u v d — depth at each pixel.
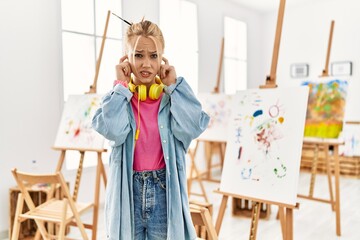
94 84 3.23
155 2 4.32
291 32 6.19
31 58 3.23
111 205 1.41
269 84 2.27
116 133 1.35
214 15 5.33
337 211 3.07
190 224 1.47
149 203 1.41
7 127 3.09
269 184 2.02
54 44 3.40
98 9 3.86
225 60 5.68
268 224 3.34
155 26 1.45
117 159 1.42
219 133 4.12
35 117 3.28
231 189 2.16
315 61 5.95
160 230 1.44
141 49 1.41
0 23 3.00
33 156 3.28
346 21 5.61
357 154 5.24
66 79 3.66
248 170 2.15
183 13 4.84
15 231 2.34
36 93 3.28
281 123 2.12
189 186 3.96
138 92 1.42
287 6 6.08
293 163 1.98
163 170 1.44
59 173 2.14
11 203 2.98
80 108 3.07
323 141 3.37
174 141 1.47
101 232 3.09
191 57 5.05
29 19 3.19
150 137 1.43
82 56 3.76
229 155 2.28
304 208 3.80
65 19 3.60
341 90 3.42
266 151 2.12
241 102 2.37
